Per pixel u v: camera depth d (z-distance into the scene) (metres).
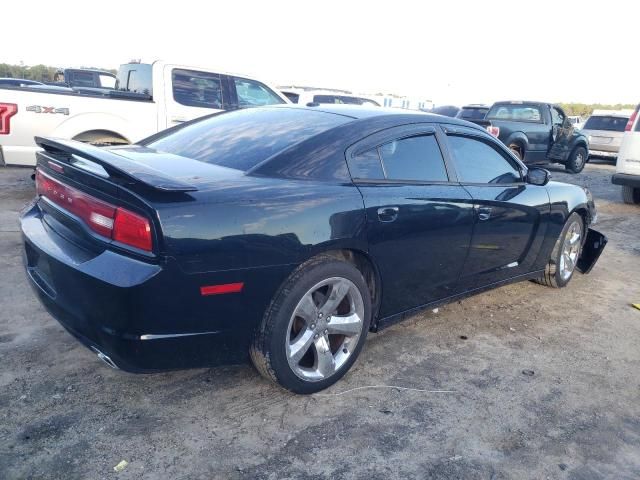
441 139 3.70
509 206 4.03
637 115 9.22
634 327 4.33
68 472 2.35
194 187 2.53
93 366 3.18
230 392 3.02
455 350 3.71
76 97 6.78
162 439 2.60
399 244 3.23
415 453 2.62
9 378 3.00
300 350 2.89
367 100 14.95
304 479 2.40
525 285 5.21
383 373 3.33
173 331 2.47
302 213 2.74
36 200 3.39
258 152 3.07
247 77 8.44
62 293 2.63
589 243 5.52
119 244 2.45
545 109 13.77
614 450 2.75
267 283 2.67
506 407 3.06
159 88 7.45
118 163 2.46
